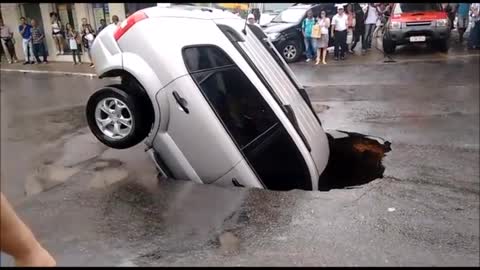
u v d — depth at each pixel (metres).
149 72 4.19
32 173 4.84
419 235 3.43
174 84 4.16
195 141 4.25
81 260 3.06
